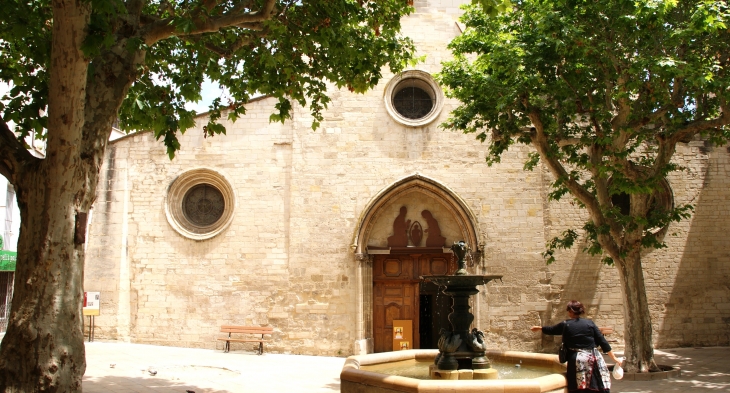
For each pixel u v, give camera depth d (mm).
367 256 17984
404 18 19156
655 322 18250
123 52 8305
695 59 12211
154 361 14945
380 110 18641
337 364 15578
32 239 7285
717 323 18328
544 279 18016
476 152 18484
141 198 18438
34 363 6973
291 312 17766
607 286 18125
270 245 18109
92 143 7820
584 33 12461
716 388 12070
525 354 11117
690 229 18750
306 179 18297
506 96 12781
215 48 11375
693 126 13430
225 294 17984
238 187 18391
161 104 11375
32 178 7453
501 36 13000
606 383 7902
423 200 18578
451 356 9609
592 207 14242
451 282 9750
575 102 14141
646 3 11109
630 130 12578
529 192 18375
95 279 18031
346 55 11867
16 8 8070
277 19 10805
